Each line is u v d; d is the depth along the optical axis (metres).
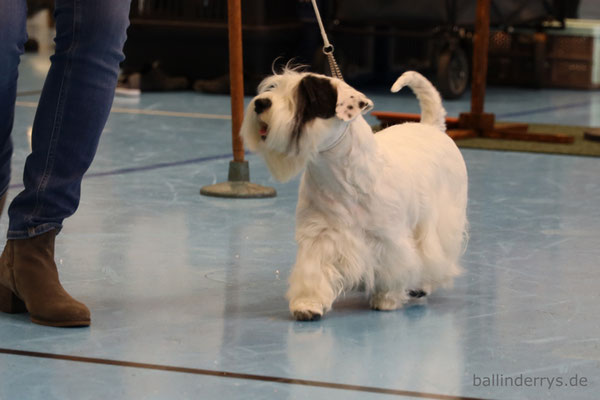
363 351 4.00
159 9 17.11
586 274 5.44
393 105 15.11
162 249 5.83
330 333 4.27
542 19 17.77
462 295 4.99
